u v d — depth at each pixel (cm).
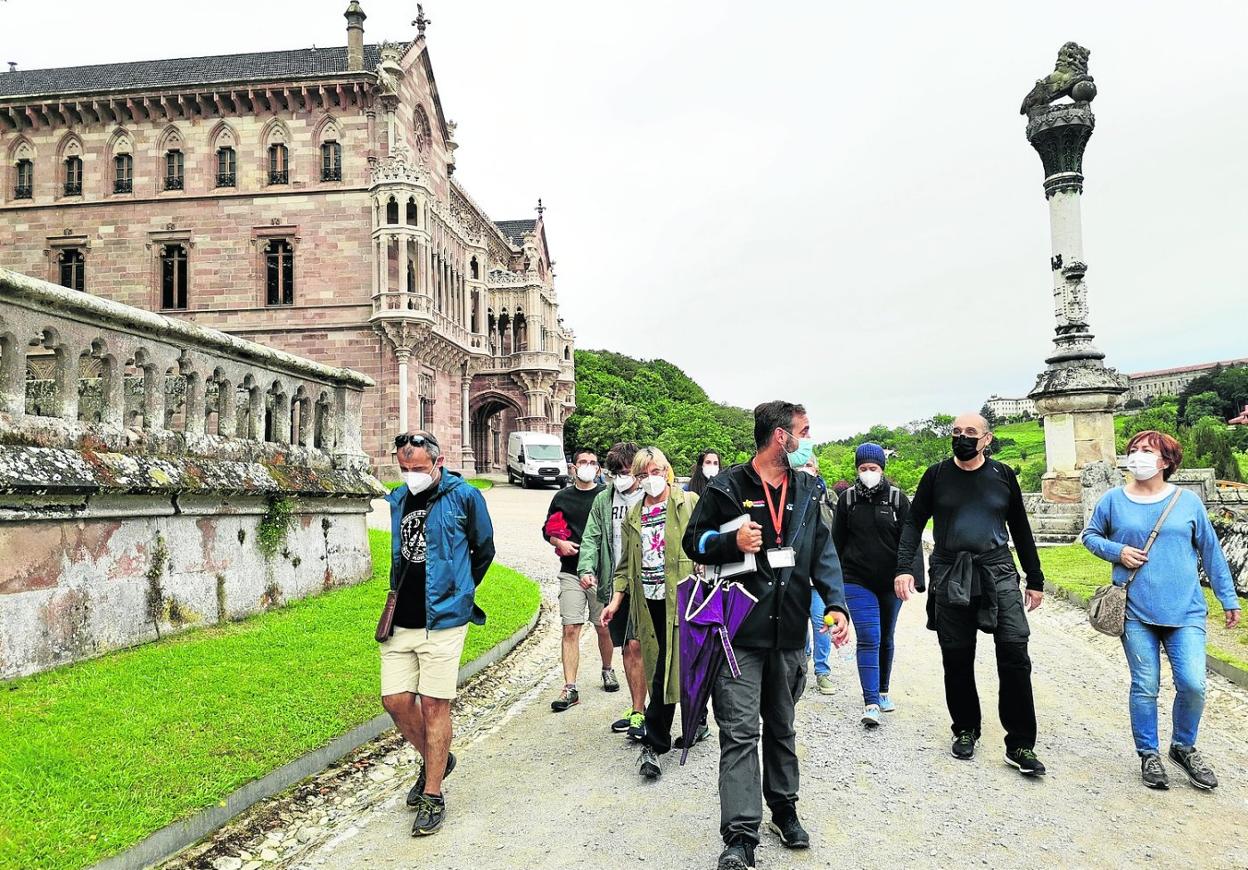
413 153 3791
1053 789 482
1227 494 1573
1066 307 1772
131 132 3666
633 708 615
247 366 880
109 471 640
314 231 3600
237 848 421
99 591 634
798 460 623
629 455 626
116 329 698
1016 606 516
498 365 4816
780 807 412
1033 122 1769
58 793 416
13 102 3600
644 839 423
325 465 994
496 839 428
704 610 414
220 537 780
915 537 563
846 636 426
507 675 796
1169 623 496
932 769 518
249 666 652
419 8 3972
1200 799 466
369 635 783
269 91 3581
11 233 3688
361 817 464
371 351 3569
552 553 1719
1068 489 1725
